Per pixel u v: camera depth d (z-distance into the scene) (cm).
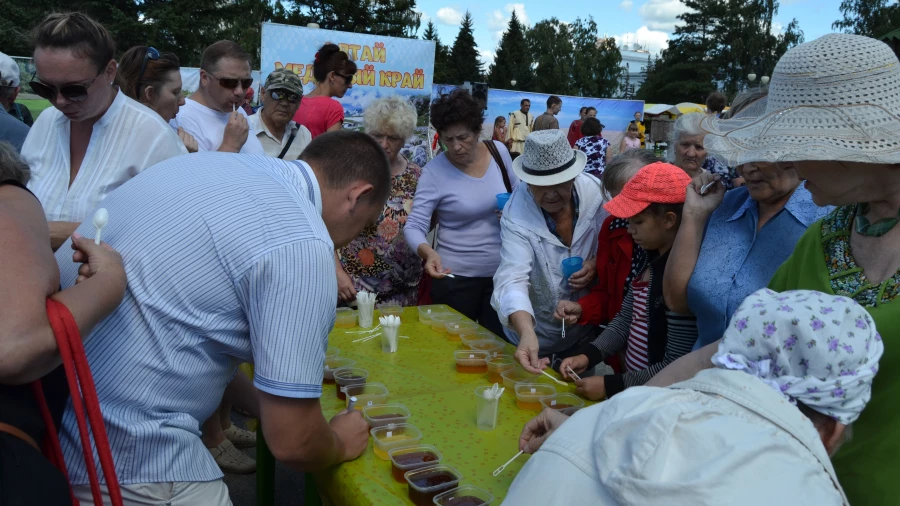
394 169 357
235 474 318
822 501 84
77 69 205
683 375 143
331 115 461
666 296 214
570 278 277
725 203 206
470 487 158
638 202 218
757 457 85
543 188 273
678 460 87
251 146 341
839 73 126
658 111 2139
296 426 142
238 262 136
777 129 133
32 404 122
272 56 682
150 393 141
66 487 120
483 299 355
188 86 782
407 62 745
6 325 106
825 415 99
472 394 226
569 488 94
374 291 354
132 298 137
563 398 208
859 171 126
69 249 151
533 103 1368
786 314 100
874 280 132
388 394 220
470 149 334
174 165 152
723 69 6019
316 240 139
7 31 2517
